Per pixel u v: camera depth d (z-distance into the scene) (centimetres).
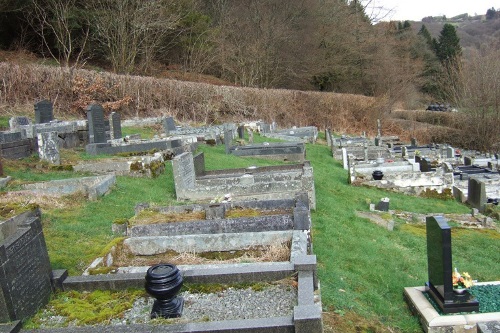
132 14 3150
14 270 515
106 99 2611
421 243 1023
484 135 3719
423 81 5506
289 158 1914
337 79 5094
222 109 3272
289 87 4909
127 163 1298
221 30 4209
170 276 523
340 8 5081
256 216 837
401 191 1597
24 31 2869
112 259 716
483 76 3747
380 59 5131
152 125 2441
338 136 3600
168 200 1104
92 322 527
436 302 659
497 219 1335
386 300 707
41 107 1786
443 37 6906
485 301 663
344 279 726
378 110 4381
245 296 571
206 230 810
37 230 577
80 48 3100
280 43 4578
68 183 1086
